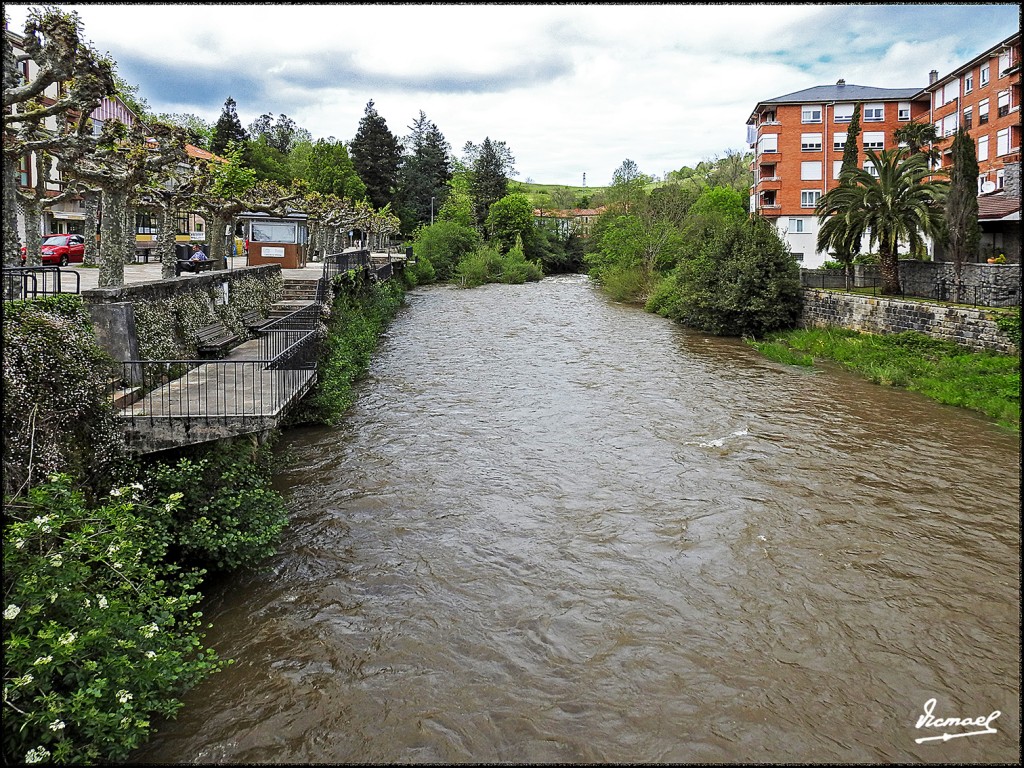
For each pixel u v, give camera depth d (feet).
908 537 41.50
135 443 35.68
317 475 49.78
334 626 31.73
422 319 136.36
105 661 22.00
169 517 31.01
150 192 80.89
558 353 100.99
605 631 32.09
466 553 38.93
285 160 280.51
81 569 22.94
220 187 97.66
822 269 134.72
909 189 99.30
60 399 31.30
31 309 33.42
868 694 28.19
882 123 198.49
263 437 45.80
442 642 30.94
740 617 33.35
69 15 44.37
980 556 39.29
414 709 26.84
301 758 24.30
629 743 25.44
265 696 27.20
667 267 180.86
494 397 73.77
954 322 84.69
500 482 49.39
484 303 167.63
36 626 21.56
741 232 124.57
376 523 42.32
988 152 157.17
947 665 29.94
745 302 117.19
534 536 41.19
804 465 53.42
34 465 28.50
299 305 87.56
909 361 85.46
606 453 55.83
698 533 41.83
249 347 65.92
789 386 80.64
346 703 27.02
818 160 200.95
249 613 32.48
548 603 34.22
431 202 311.47
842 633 32.14
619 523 43.06
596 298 181.68
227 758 24.16
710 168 434.71
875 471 52.19
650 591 35.50
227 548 32.71
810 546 40.32
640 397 74.59
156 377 47.06
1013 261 112.68
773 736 25.89
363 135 294.25
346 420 64.13
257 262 121.60
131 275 79.77
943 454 56.18
